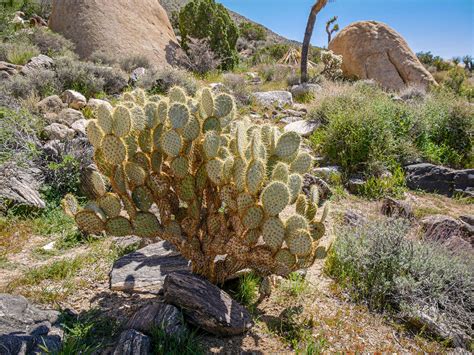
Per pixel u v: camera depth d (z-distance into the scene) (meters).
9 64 8.73
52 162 4.71
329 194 5.68
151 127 2.68
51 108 6.62
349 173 6.64
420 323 3.04
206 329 2.54
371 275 3.45
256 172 2.29
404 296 3.26
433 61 30.47
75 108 7.05
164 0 29.52
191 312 2.54
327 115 7.93
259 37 35.84
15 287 2.97
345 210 5.22
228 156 2.50
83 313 2.67
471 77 28.48
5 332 2.23
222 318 2.52
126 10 13.54
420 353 2.75
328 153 7.04
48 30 12.43
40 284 3.06
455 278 3.52
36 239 3.86
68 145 5.03
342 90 9.08
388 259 3.50
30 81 7.53
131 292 2.96
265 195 2.31
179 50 14.30
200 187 2.61
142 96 3.17
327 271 3.60
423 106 8.63
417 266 3.52
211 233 2.67
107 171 2.57
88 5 12.80
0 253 3.53
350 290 3.35
